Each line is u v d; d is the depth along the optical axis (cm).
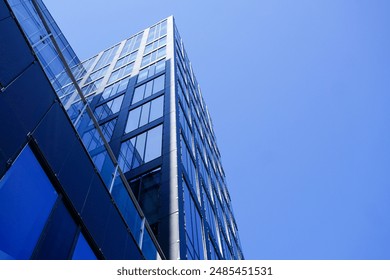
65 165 751
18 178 590
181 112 2395
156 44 3506
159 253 1112
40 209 632
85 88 3028
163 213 1445
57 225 672
